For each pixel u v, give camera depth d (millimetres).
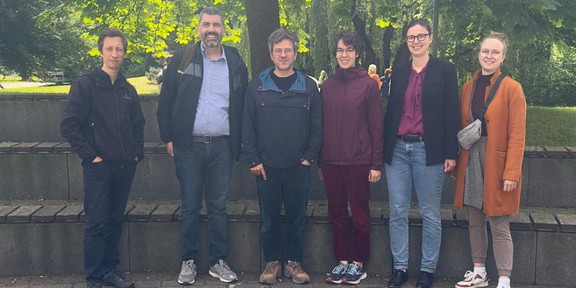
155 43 12062
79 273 4473
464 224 4328
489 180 3805
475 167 3881
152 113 5391
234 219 4484
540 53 13070
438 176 3951
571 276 4227
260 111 3963
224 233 4293
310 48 15867
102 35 3797
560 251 4223
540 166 4828
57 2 18375
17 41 17594
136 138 4082
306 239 4504
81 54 20172
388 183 4105
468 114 3896
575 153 4770
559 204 4840
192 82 4020
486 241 4113
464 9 7270
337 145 4012
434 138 3885
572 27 7340
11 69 18578
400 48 6156
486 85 3861
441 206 4875
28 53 17859
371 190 5066
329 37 15234
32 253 4422
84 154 3721
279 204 4160
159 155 5078
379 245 4449
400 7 12391
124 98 3908
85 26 19625
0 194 5016
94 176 3844
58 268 4457
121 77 3943
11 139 5391
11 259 4414
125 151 3889
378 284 4273
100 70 3822
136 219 4477
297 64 17281
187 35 12359
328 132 4035
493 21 7629
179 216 4219
